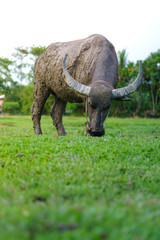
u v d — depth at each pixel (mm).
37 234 1919
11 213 2180
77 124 16672
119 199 2990
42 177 3822
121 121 19594
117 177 3904
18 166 4500
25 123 17016
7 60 47156
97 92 6078
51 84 8422
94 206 2465
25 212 2199
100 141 6355
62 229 1985
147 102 31703
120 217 2141
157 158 5250
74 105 31891
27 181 3637
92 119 6160
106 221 2080
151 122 18953
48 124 15859
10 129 11953
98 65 6902
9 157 5039
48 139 6734
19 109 40062
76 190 3229
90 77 7016
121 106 31594
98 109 6074
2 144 6008
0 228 1960
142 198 2998
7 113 39750
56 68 8078
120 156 5172
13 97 44094
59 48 8438
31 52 45062
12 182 3621
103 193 3221
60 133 8898
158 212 2467
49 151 5359
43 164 4570
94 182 3686
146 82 30984
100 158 4996
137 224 2078
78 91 6219
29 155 5145
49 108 32719
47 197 2996
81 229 1943
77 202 2701
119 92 6254
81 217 2105
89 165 4453
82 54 7414
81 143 5953
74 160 4730
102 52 7086
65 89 7906
